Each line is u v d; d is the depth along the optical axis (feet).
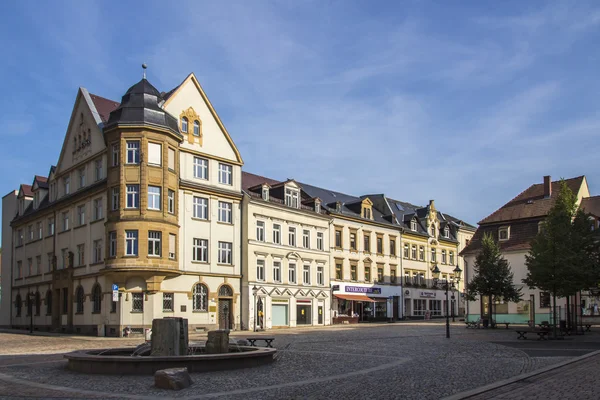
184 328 63.00
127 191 139.03
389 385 48.11
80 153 164.14
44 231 182.80
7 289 209.97
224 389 46.96
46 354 84.33
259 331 157.48
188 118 157.17
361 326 180.55
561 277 111.45
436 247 264.11
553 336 110.83
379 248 228.63
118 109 142.72
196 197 156.87
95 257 152.05
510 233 168.96
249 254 168.04
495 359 68.33
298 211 189.67
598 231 153.58
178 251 147.13
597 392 41.55
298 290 185.57
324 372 57.52
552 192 172.14
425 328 157.07
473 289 155.22
